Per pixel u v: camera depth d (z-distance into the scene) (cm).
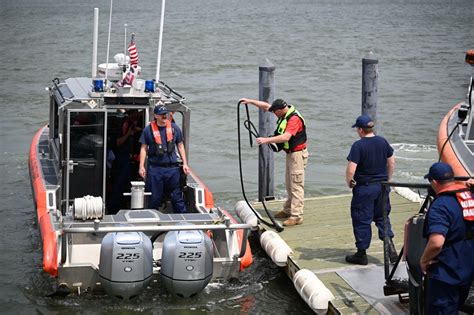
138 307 980
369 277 962
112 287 938
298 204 1184
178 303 996
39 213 1098
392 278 873
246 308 1000
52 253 972
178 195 1118
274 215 1241
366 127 965
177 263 947
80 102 1087
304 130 1163
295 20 8106
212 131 2280
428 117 2538
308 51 4734
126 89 1109
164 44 5106
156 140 1091
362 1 13925
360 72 3709
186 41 5394
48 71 3669
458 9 10750
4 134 2189
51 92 1308
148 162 1118
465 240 717
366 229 990
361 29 6788
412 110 2672
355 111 2616
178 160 1162
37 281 1122
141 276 938
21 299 1050
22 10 9888
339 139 2159
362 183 979
